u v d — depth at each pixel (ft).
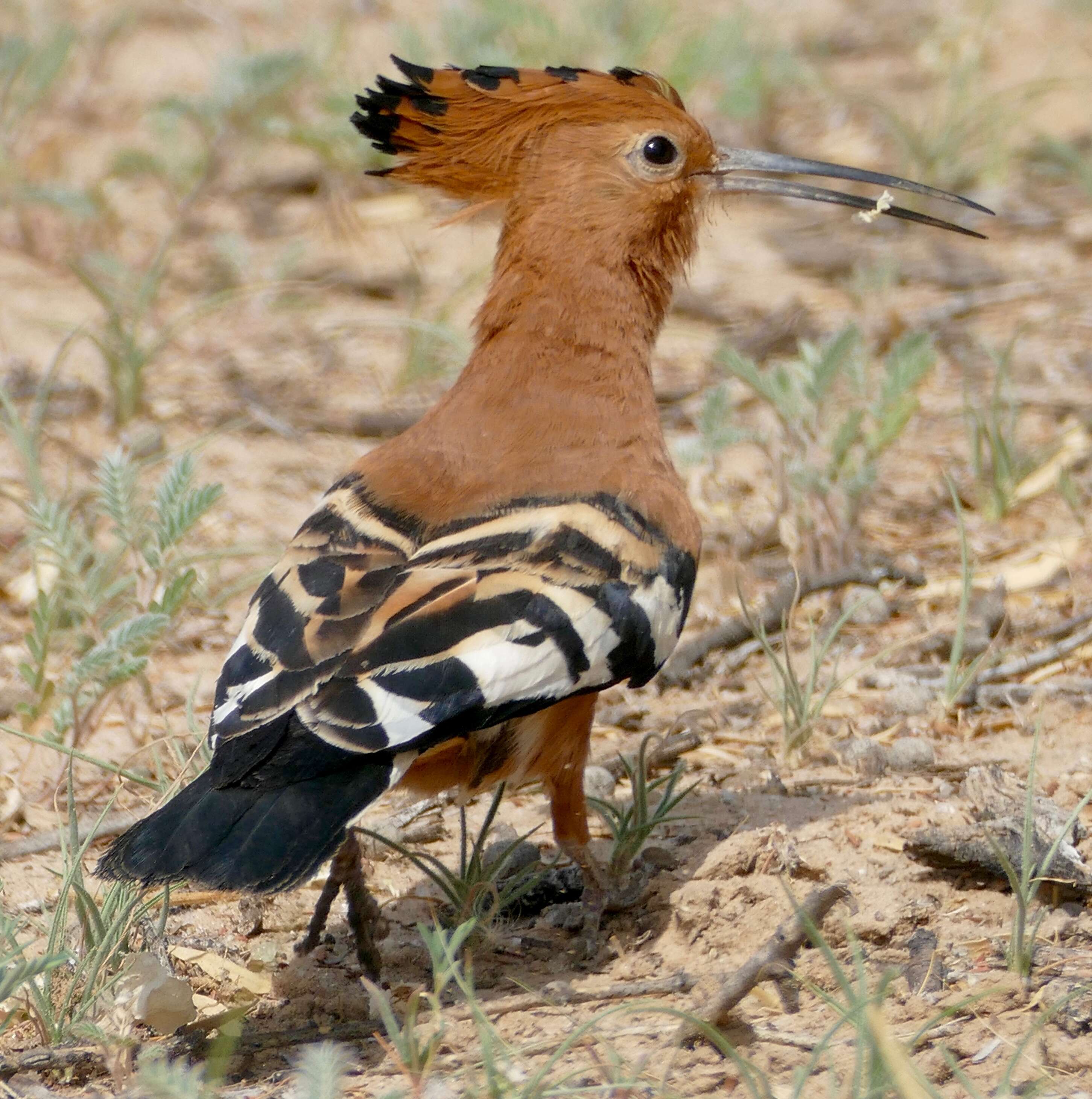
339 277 64.64
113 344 57.47
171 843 26.14
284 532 49.34
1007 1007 27.84
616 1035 27.89
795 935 28.48
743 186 37.70
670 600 31.63
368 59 79.30
